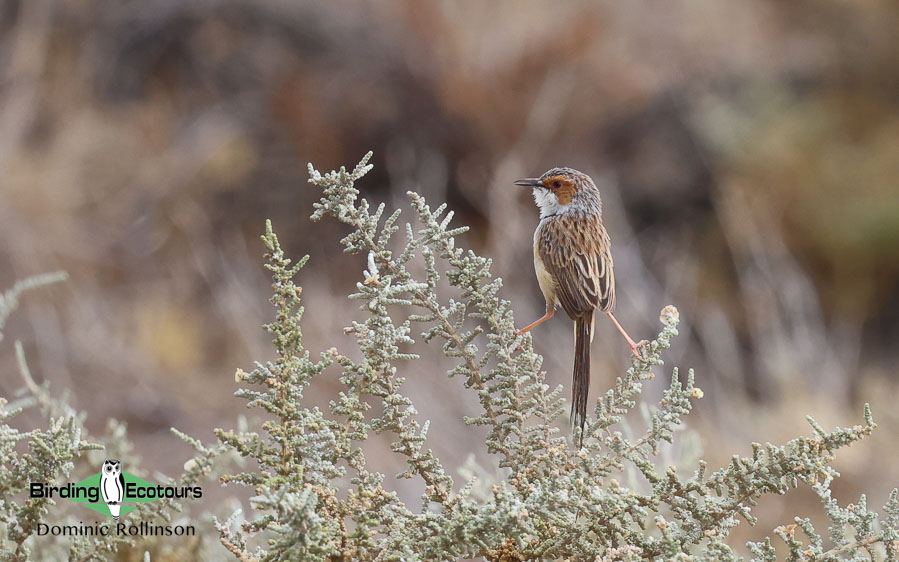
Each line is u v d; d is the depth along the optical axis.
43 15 16.97
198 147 15.74
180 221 14.70
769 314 13.73
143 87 17.06
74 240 14.17
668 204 15.67
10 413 3.78
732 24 18.31
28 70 16.34
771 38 18.22
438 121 14.92
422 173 14.56
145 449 11.21
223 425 11.71
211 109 16.41
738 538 8.59
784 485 3.66
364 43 15.89
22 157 15.24
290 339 3.77
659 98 16.41
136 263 14.32
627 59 16.53
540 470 4.13
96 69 17.06
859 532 3.65
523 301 12.91
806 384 12.77
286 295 3.76
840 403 12.64
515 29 15.99
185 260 14.34
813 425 3.65
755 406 12.62
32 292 13.12
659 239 15.26
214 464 4.79
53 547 4.57
